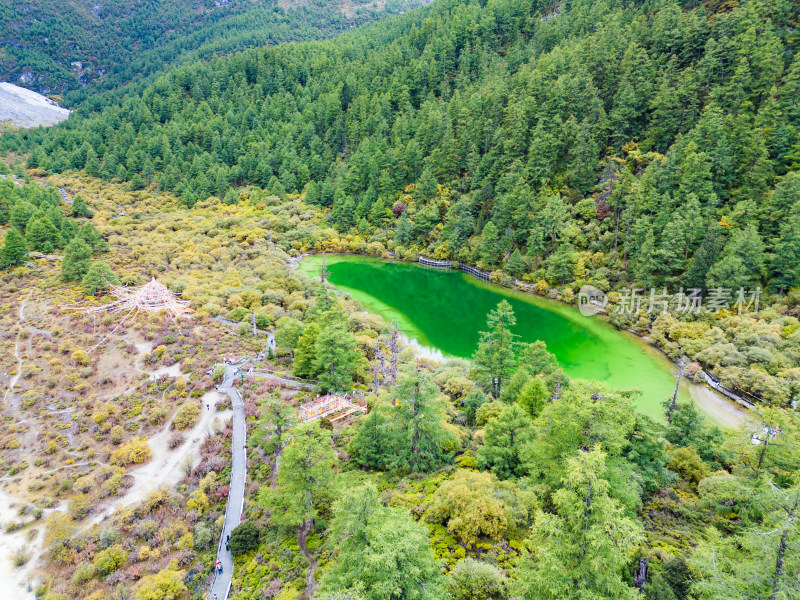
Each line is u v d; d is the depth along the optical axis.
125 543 34.00
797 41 101.00
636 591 19.20
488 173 122.94
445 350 75.00
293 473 31.75
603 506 19.28
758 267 72.06
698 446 40.06
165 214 132.62
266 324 72.81
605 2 148.38
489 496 29.48
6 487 40.50
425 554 21.78
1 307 71.81
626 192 94.19
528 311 90.12
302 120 172.88
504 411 38.06
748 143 87.75
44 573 32.91
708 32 111.44
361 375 58.62
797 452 30.30
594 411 28.00
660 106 104.06
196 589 29.41
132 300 74.75
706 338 66.56
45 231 95.25
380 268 119.50
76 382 54.59
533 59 142.38
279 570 29.30
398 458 38.12
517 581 21.19
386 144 153.38
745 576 18.23
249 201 146.50
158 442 45.66
